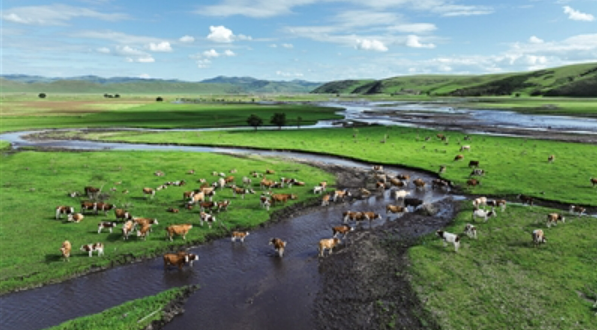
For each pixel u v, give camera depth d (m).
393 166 53.25
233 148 70.69
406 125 106.38
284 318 18.36
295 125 110.75
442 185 41.31
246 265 23.75
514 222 29.53
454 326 16.91
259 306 19.31
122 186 39.66
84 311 18.84
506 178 43.28
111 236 27.03
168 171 47.00
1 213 30.45
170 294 19.94
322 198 37.31
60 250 23.67
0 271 21.61
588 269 21.30
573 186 39.16
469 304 18.52
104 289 20.81
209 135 86.06
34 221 29.09
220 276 22.36
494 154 58.97
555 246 24.67
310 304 19.50
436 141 73.75
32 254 23.72
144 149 68.56
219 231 28.53
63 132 94.12
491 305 18.33
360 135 83.81
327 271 23.00
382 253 25.25
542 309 17.77
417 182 41.50
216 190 39.12
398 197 37.69
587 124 103.88
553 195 36.03
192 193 35.31
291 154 63.94
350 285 21.25
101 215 31.06
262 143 73.19
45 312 18.69
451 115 136.12
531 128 96.00
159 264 23.75
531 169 47.47
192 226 29.09
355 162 57.03
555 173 45.09
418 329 17.03
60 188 38.22
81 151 65.12
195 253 25.38
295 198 36.50
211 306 19.28
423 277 21.31
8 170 46.31
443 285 20.38
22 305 19.19
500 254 23.86
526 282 20.27
